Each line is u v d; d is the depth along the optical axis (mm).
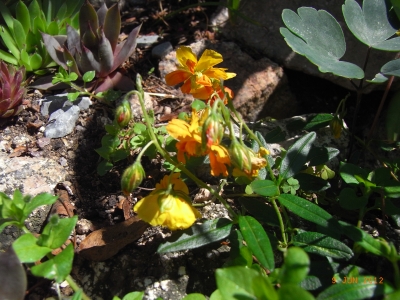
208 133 97
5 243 121
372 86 161
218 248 120
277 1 173
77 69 156
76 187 135
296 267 81
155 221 102
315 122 138
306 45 119
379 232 125
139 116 152
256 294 84
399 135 137
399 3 122
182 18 188
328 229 104
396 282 95
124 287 115
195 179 114
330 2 167
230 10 174
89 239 120
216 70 124
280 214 118
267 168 122
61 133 146
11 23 161
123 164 141
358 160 149
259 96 162
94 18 158
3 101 141
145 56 175
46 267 94
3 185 128
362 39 124
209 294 114
